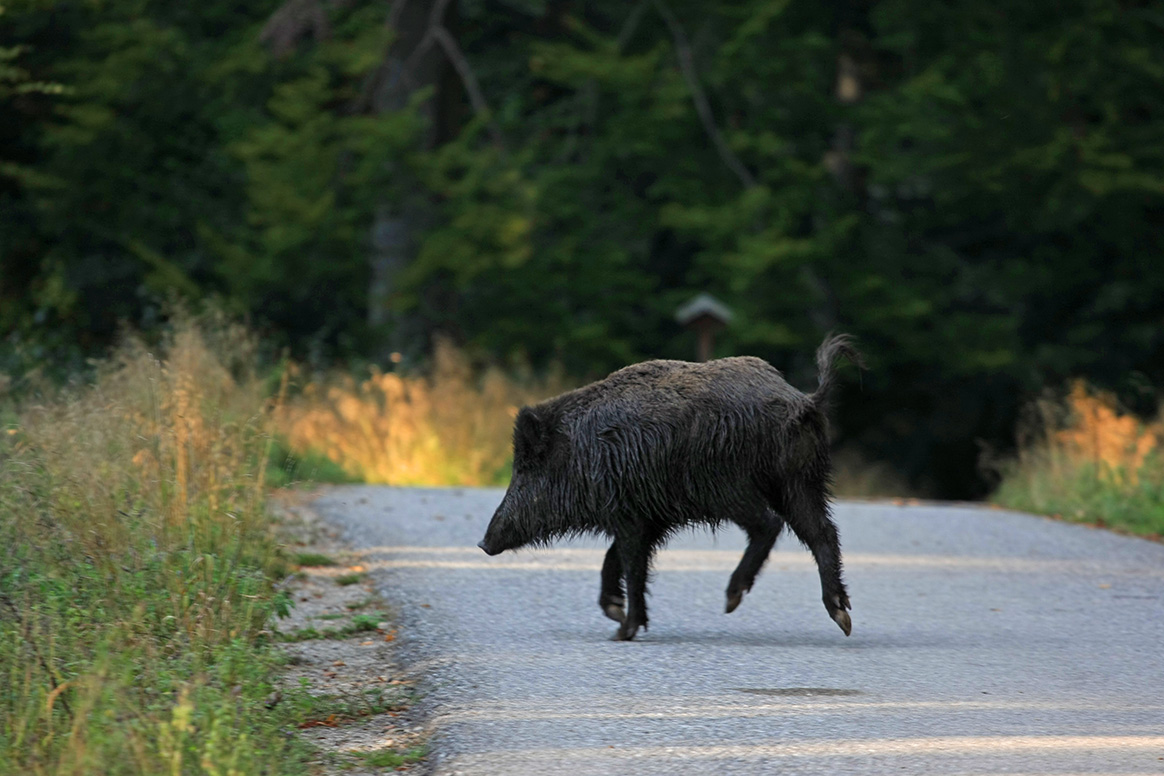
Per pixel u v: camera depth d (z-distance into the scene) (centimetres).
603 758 2175
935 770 2114
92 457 3009
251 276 8712
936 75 9788
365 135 8731
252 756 2025
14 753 2047
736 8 9838
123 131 9188
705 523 3147
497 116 10325
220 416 3538
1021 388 11312
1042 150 9650
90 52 9081
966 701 2562
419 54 9419
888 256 10675
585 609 3512
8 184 9350
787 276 9906
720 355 10075
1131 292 10638
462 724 2384
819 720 2409
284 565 3747
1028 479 6431
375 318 9425
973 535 5012
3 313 8094
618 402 3145
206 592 2761
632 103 10000
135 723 2023
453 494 5756
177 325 4453
